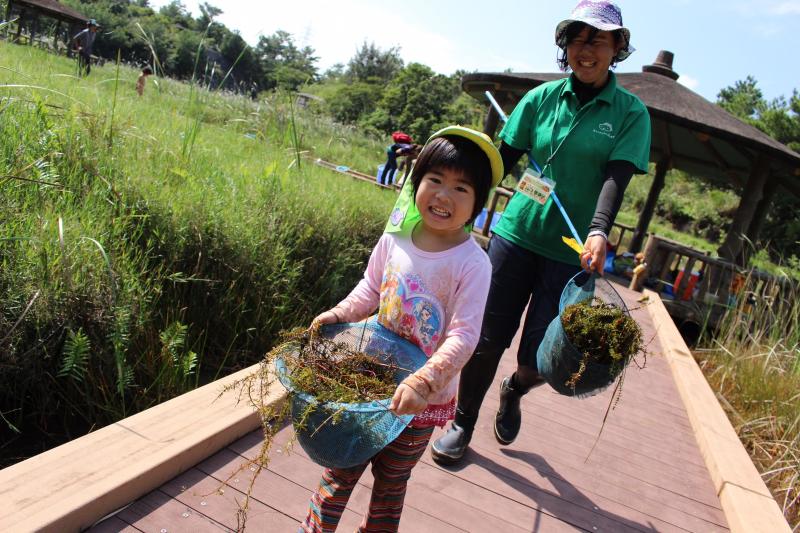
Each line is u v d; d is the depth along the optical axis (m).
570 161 2.82
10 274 2.72
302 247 4.93
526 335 2.89
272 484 2.46
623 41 2.72
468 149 1.87
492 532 2.53
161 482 2.28
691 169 14.33
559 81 2.99
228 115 13.06
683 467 3.57
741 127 10.17
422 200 1.89
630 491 3.14
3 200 3.09
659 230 33.88
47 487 1.98
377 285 2.08
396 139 12.30
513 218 2.96
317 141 16.98
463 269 1.91
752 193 10.16
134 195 3.86
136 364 3.20
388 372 1.88
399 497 1.94
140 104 8.07
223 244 4.04
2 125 3.90
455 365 1.76
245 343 4.13
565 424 3.80
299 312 4.70
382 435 1.62
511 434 3.15
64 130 4.30
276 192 5.19
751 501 3.06
